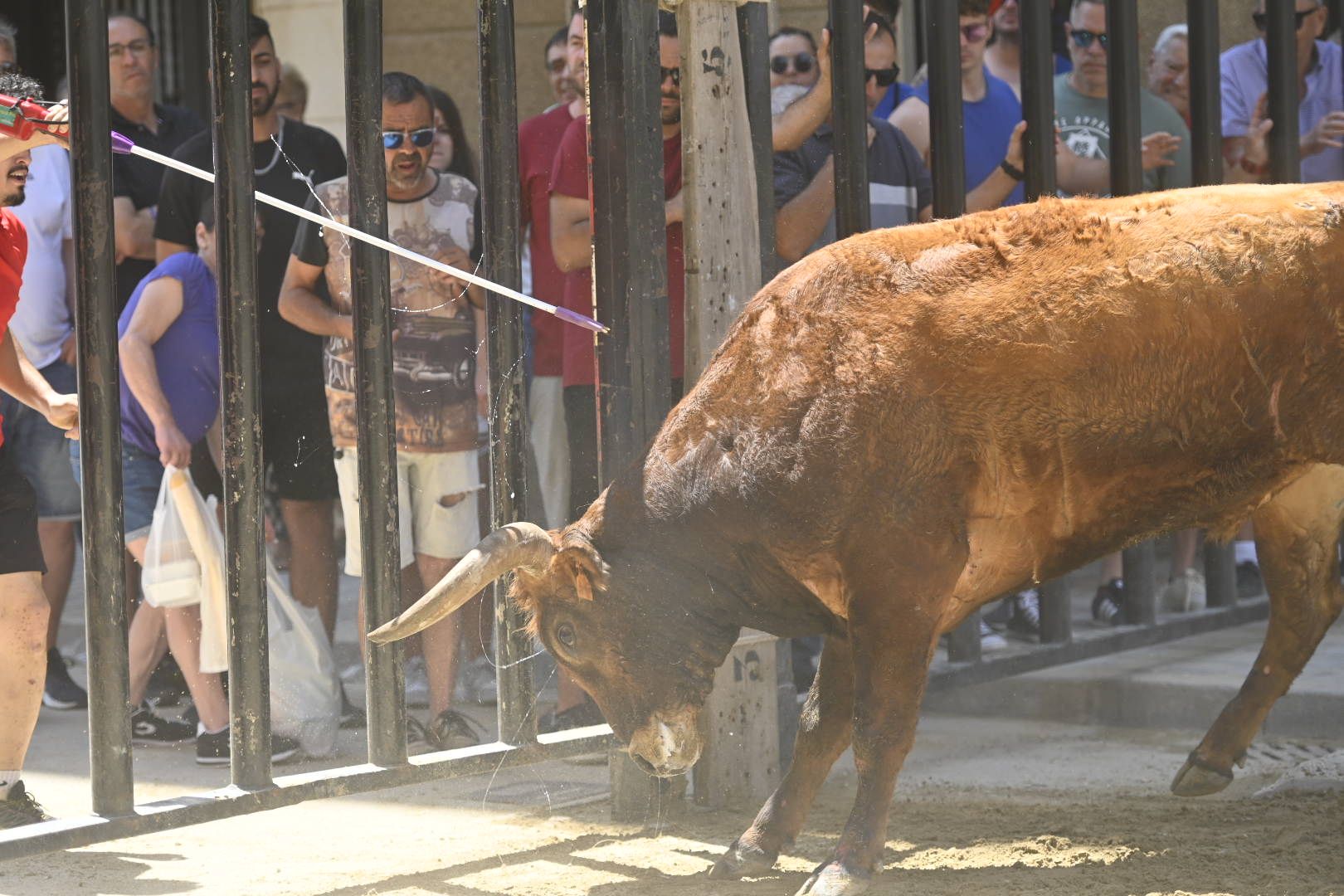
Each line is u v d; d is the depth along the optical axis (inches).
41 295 634.2
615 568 362.3
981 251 355.3
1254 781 471.5
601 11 425.1
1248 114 700.7
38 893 385.7
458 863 406.0
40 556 421.7
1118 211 359.3
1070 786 476.1
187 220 624.7
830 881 348.5
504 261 418.9
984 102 653.3
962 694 599.2
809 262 365.4
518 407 422.9
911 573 347.3
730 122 443.2
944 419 346.3
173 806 359.9
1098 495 358.6
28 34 1131.3
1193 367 348.5
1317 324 350.6
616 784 442.9
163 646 586.2
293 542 607.5
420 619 334.3
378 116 390.6
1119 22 520.7
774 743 458.6
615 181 428.5
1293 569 428.1
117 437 352.8
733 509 357.1
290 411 602.5
